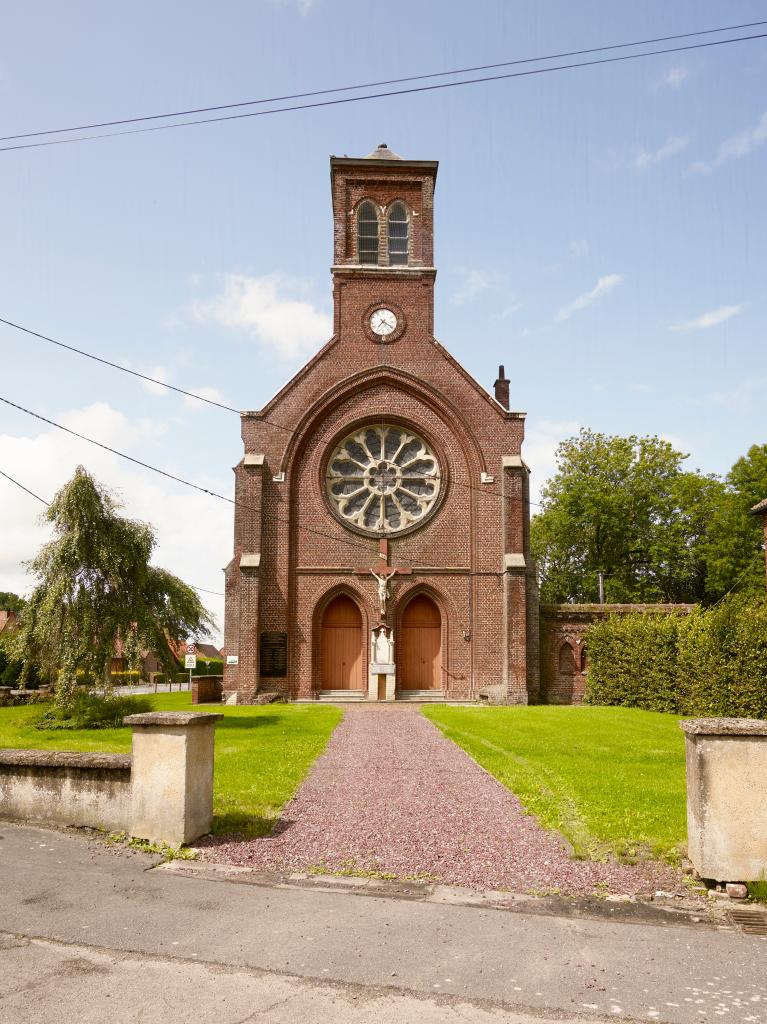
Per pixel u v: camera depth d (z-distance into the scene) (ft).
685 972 23.52
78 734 76.13
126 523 84.99
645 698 99.86
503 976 23.07
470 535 118.32
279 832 37.88
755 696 79.66
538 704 114.73
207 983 22.39
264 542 116.47
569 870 32.48
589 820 39.45
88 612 82.64
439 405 120.47
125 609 83.82
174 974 22.95
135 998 21.44
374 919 27.43
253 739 68.69
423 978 22.86
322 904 28.89
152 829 36.19
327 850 35.19
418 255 124.57
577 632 118.21
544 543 203.00
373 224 126.52
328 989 22.13
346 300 122.72
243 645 112.68
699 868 30.53
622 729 74.95
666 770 52.90
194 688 114.52
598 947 25.25
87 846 35.88
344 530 118.11
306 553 117.50
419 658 119.03
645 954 24.76
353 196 126.41
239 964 23.67
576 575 198.90
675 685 94.07
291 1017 20.53
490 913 28.14
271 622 114.73
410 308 122.93
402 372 120.67
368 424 121.60
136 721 36.65
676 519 187.93
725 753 30.71
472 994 21.94
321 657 118.11
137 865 33.30
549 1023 20.43
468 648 116.16
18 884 30.78
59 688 81.66
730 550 170.60
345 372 120.88
